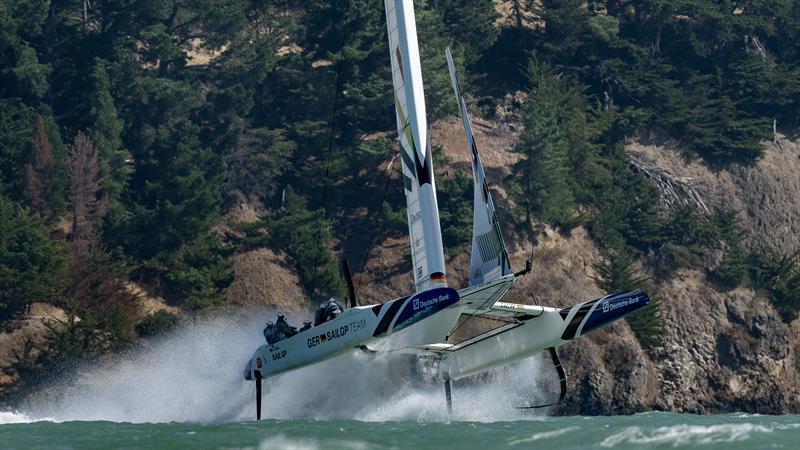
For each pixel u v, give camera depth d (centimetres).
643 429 6334
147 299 17400
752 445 5822
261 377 8994
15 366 15275
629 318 18138
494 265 8269
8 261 16075
